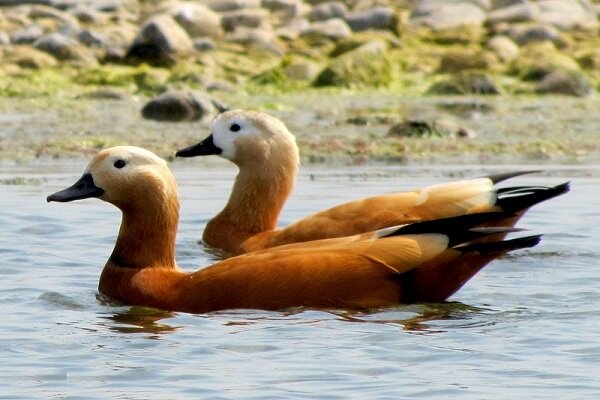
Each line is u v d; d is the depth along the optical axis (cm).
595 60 3316
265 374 965
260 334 1066
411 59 3391
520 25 3581
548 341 1048
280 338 1055
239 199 1485
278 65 3209
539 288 1234
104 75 3041
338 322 1099
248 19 3612
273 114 2630
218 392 925
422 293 1145
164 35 3212
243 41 3438
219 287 1151
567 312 1140
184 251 1443
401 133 2345
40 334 1071
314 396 917
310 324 1094
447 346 1034
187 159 2125
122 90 2912
